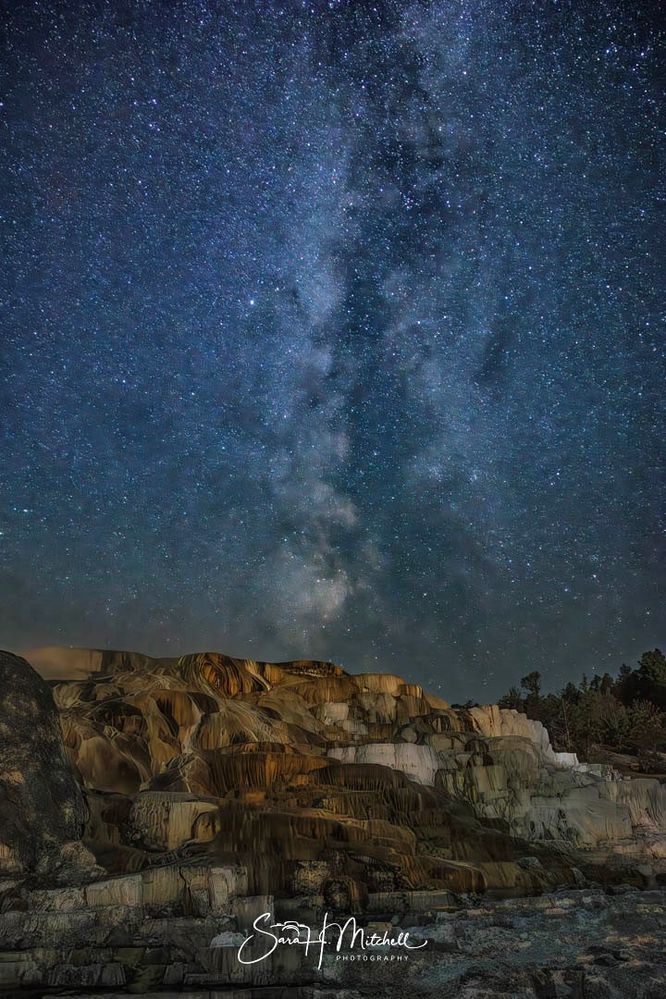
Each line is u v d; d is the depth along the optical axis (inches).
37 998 293.0
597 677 2032.5
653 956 353.7
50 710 476.4
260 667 870.4
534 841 617.3
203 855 427.2
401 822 552.4
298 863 427.8
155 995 288.7
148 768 583.5
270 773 587.2
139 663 784.9
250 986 309.7
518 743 712.4
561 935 385.1
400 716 827.4
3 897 368.2
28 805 423.2
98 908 354.9
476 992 303.7
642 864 597.9
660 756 1485.0
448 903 436.5
